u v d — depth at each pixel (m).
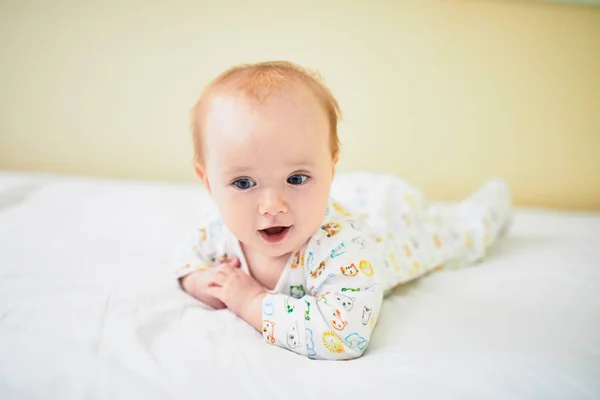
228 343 0.71
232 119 0.72
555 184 1.86
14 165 1.76
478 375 0.65
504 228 1.27
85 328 0.72
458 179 1.85
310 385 0.62
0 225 1.15
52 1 1.62
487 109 1.78
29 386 0.58
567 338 0.75
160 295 0.85
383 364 0.68
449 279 1.03
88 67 1.69
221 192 0.76
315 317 0.72
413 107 1.77
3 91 1.69
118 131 1.76
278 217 0.74
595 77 1.75
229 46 1.69
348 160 1.81
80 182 1.50
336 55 1.71
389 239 1.02
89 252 1.04
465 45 1.72
